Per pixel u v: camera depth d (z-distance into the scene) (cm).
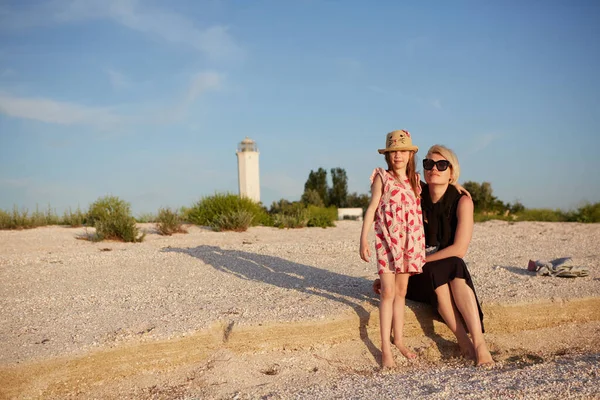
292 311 473
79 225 1352
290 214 1583
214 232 1241
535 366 403
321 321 453
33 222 1339
